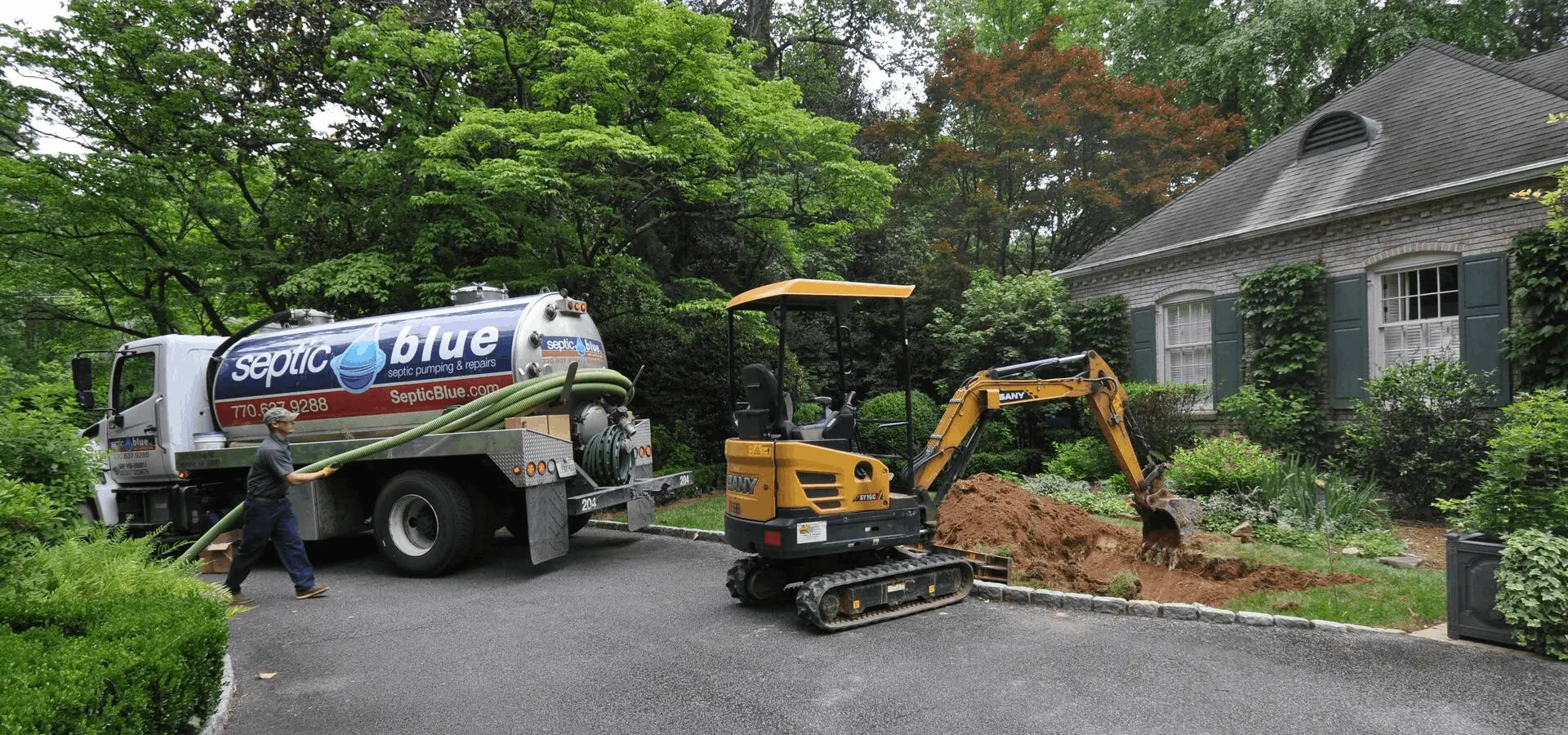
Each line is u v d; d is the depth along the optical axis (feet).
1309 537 23.91
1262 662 15.06
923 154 65.16
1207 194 44.39
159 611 13.70
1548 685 13.51
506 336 25.73
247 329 29.55
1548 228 24.79
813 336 48.96
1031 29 82.84
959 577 20.27
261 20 41.42
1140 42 74.64
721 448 42.34
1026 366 22.11
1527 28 68.28
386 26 36.83
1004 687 14.30
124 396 30.40
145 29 37.76
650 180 41.06
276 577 26.14
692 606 20.47
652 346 41.27
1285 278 36.45
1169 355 43.27
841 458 18.93
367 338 27.50
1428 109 36.50
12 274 40.09
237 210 42.55
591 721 13.35
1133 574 21.83
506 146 38.70
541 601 21.52
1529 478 15.99
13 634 12.66
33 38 36.04
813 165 41.52
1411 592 18.49
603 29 38.60
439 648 17.70
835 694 14.23
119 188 36.68
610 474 26.99
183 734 12.46
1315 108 67.51
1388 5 63.10
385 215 38.93
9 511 14.75
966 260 62.69
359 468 27.37
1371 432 29.04
